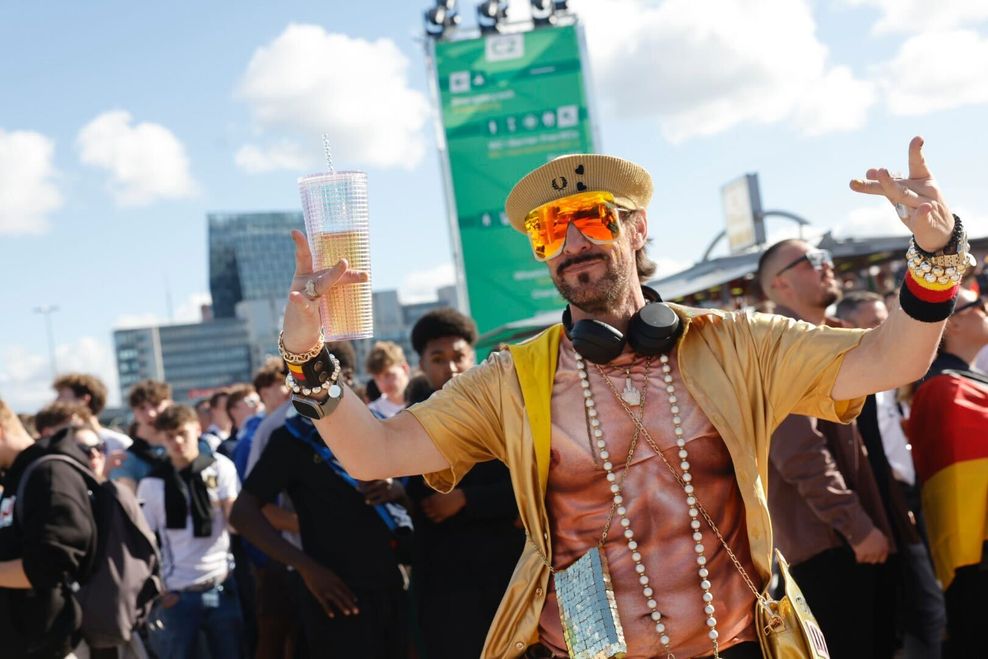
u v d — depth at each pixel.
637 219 2.55
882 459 4.72
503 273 14.10
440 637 4.51
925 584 4.94
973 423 4.25
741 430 2.34
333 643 4.64
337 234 2.28
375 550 4.66
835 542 4.38
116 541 4.88
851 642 4.37
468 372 2.57
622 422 2.37
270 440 4.79
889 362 2.22
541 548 2.41
